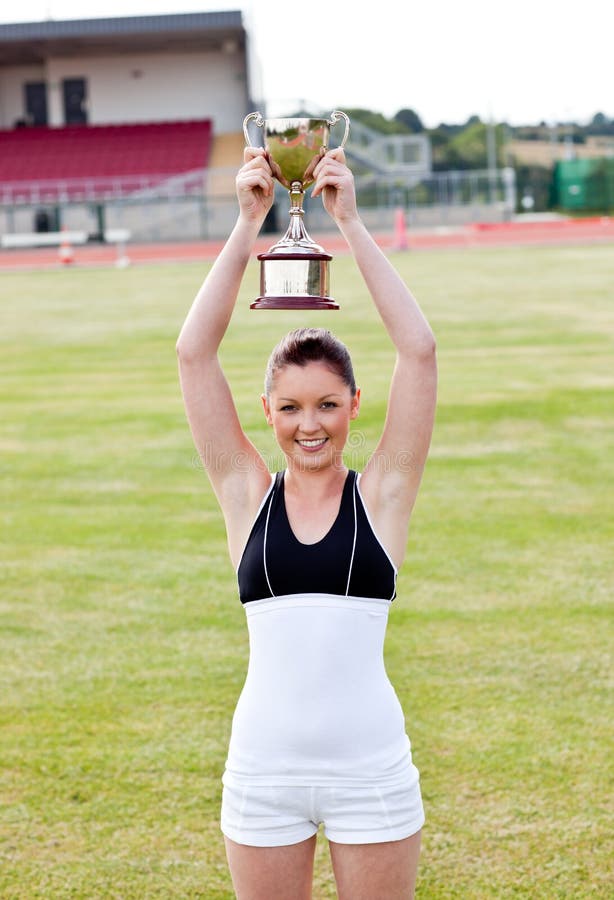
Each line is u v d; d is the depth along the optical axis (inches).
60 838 144.6
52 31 1469.0
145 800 153.9
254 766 92.7
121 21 1462.8
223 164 1523.1
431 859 138.5
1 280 1043.9
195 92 1606.8
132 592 238.2
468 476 322.3
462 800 151.8
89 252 1359.5
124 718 178.9
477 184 1466.5
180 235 1441.9
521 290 790.5
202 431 101.0
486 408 407.5
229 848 94.7
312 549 93.0
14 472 342.3
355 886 92.4
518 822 146.3
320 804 92.0
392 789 91.9
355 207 97.0
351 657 93.2
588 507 291.0
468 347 551.5
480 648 203.2
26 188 1446.9
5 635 215.0
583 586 234.2
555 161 1795.0
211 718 178.5
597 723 173.6
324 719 91.8
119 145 1556.3
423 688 186.7
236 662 201.0
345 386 94.3
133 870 137.6
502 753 164.2
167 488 321.4
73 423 409.1
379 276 96.8
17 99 1663.4
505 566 247.4
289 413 94.2
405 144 1521.9
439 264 1016.9
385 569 94.2
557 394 429.1
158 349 580.1
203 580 245.0
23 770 161.9
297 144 100.5
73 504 307.4
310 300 99.5
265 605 94.3
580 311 673.0
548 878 134.0
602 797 152.1
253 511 99.7
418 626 214.2
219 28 1470.2
